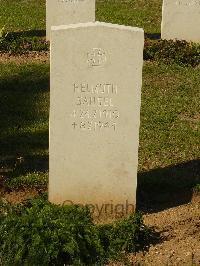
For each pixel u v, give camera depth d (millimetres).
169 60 4730
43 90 4172
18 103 3947
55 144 2625
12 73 4449
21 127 3611
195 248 2490
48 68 4562
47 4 4898
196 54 4801
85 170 2674
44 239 2324
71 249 2318
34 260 2297
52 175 2678
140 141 3455
